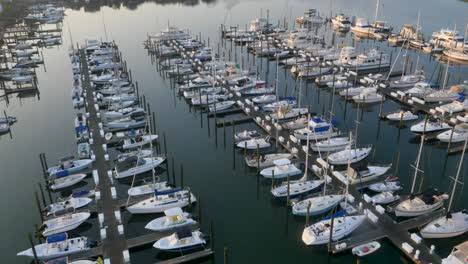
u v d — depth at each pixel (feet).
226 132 224.12
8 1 585.22
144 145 205.67
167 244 135.13
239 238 146.00
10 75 306.35
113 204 158.40
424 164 191.01
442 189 172.14
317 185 166.81
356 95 259.19
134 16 548.72
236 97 260.42
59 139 221.25
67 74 327.26
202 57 343.05
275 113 232.94
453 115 233.35
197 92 265.95
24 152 207.82
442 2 609.01
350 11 546.67
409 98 254.47
